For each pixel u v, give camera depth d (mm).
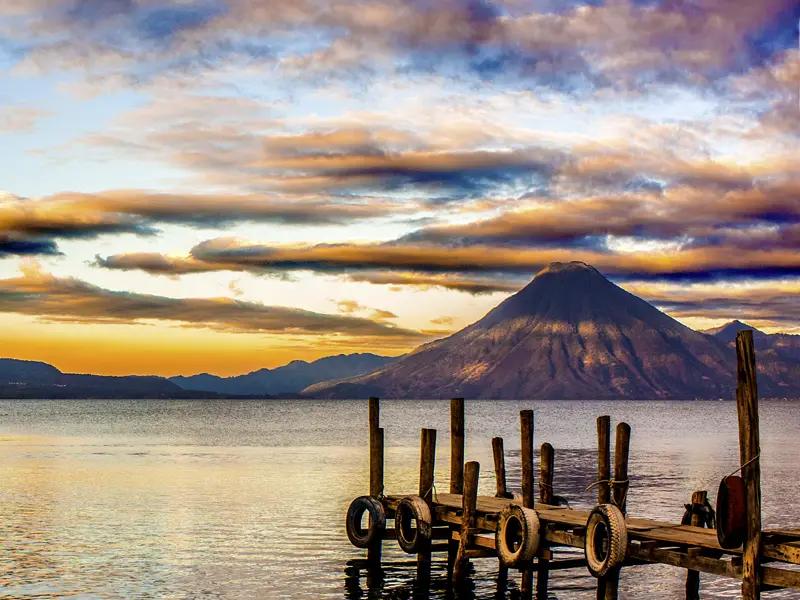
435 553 37625
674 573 33844
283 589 31219
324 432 149875
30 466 78250
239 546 38531
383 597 30234
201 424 189250
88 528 43125
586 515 28391
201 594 30500
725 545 21438
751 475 20844
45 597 29906
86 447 106188
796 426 187625
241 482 64375
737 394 21234
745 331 21047
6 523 44656
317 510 49188
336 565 34844
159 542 39438
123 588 31188
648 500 54438
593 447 109688
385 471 71438
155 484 62969
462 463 34844
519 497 33719
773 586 21219
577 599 30031
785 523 45062
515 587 31641
